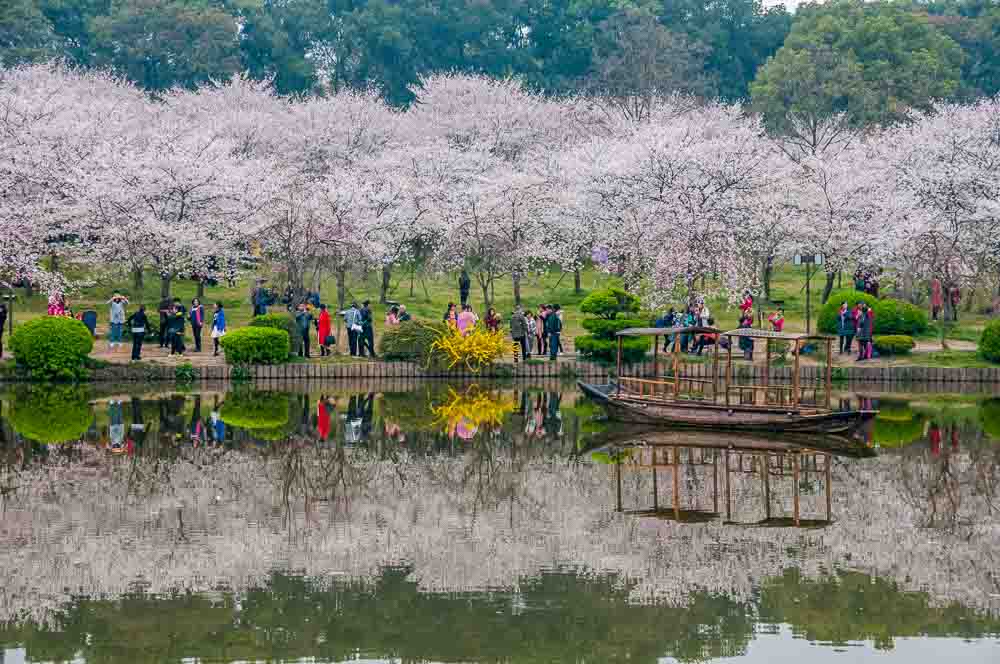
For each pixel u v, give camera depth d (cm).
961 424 2841
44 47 8788
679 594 1502
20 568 1579
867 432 2731
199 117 6838
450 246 4888
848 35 9456
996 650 1316
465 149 6781
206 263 4681
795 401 2677
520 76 9444
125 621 1391
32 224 4203
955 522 1862
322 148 6644
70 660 1270
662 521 1872
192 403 3136
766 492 2078
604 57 9912
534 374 3856
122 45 9300
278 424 2784
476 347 3784
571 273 6256
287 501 1983
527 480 2181
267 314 4000
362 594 1495
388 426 2792
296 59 9988
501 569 1605
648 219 4766
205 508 1920
